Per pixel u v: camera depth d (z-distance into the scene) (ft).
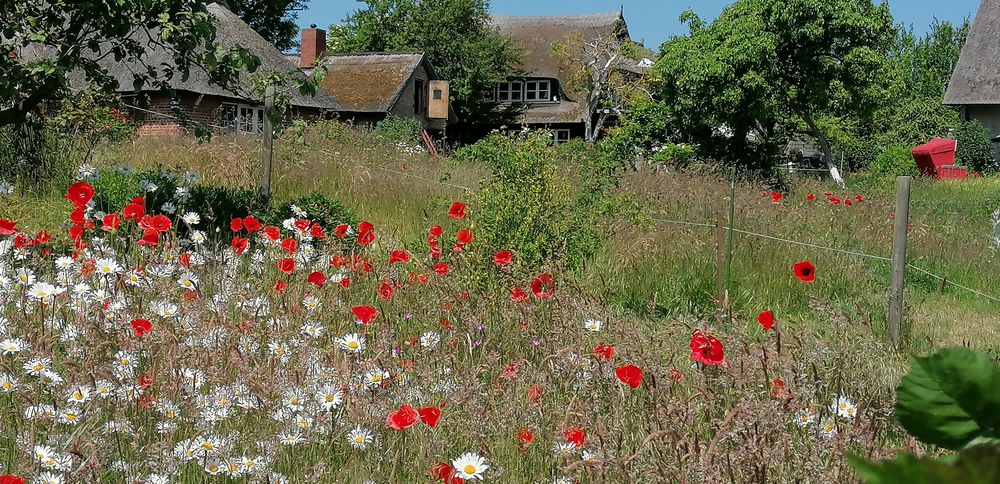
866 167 110.63
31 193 28.48
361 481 10.18
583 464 9.52
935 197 54.34
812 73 87.76
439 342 14.61
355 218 29.14
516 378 12.78
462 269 19.85
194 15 22.84
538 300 16.94
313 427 10.68
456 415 11.60
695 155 80.43
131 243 17.54
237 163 36.32
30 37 22.25
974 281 27.81
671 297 22.16
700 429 11.19
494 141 41.73
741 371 11.74
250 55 24.54
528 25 172.86
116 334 12.16
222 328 12.98
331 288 16.69
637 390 12.04
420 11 157.48
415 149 52.39
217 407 10.79
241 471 9.73
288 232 24.53
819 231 29.81
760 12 85.76
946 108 123.95
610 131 88.79
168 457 9.69
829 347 13.82
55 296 13.29
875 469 1.17
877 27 86.38
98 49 24.07
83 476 9.04
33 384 10.90
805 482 9.51
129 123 39.50
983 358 1.50
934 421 1.52
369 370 12.03
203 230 24.29
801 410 10.78
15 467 9.40
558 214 22.90
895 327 19.77
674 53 87.51
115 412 10.50
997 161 121.49
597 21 171.01
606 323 15.29
